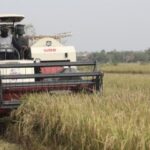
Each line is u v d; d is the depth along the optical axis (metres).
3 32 17.64
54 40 18.12
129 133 10.05
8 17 17.41
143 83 33.53
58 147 12.80
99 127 10.92
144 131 10.03
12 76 15.25
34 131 14.00
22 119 14.42
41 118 13.66
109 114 11.77
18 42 17.81
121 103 13.06
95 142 10.98
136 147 9.75
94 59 16.62
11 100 15.30
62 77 15.84
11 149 14.15
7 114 15.78
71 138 11.98
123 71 68.56
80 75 15.89
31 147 13.87
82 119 11.77
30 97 14.69
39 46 17.95
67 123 12.26
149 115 11.27
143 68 67.81
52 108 13.27
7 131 15.67
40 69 16.47
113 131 10.38
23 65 15.58
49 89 15.82
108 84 33.06
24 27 17.94
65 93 15.55
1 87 15.08
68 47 17.97
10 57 17.47
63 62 16.22
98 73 16.03
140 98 13.86
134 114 11.43
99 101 13.60
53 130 13.18
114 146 10.13
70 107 13.02
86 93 15.73
